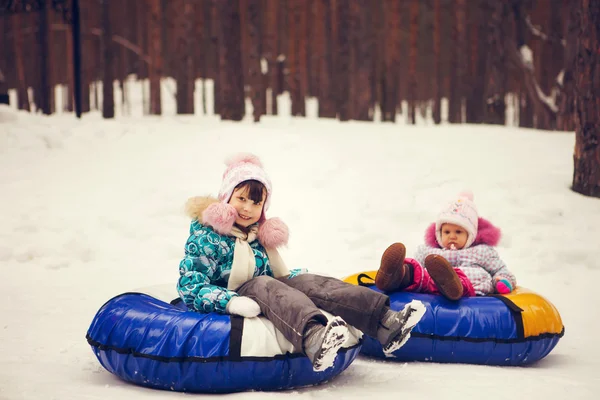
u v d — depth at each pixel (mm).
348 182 9562
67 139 11000
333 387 3615
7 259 7129
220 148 10609
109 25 12672
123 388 3533
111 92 12695
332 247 7812
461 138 12055
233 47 12578
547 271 7129
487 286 4598
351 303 3621
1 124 11133
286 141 10844
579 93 9258
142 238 7930
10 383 3516
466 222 4832
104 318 3754
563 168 10367
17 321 5012
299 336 3369
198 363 3422
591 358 4512
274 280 3707
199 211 3891
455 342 4160
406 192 9234
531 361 4301
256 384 3498
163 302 3959
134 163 10141
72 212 8445
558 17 13836
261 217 4195
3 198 8797
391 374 3912
